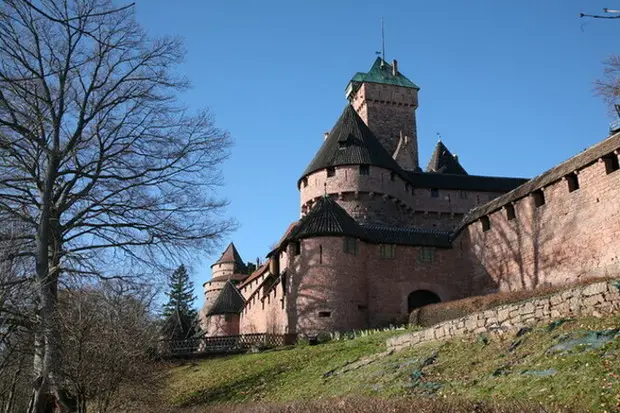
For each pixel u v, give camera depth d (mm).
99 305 18812
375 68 79438
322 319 37469
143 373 20297
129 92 26062
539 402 11672
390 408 13008
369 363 21422
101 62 24844
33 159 24047
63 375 17625
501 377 14266
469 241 43969
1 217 21891
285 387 22125
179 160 26781
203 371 29938
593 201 32969
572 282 33375
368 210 51656
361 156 52781
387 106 76688
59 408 20141
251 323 57000
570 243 34438
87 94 25219
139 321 21531
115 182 25844
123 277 23766
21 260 21547
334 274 38500
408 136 76312
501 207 40719
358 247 40531
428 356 18734
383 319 40219
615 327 14320
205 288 86312
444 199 58719
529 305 17562
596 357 13125
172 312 68125
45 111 24156
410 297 42719
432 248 43562
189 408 22406
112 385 17594
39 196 24156
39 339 18719
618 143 31234
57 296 21969
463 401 12727
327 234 39281
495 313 18516
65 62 24031
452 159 73875
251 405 19625
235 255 87938
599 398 11203
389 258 42031
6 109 22984
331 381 20578
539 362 14250
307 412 14242
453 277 43562
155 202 26031
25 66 22969
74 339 17141
